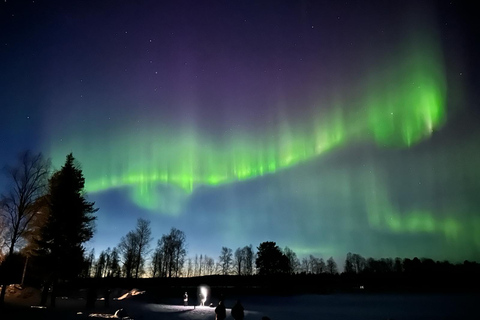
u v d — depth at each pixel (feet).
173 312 75.05
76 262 85.46
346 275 207.00
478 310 102.73
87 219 91.20
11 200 79.15
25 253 84.02
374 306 115.85
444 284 183.62
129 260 195.93
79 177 92.99
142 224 205.16
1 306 66.90
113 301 102.73
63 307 73.00
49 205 84.74
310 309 102.12
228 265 274.36
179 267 232.12
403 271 217.36
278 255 207.51
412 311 99.86
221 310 48.14
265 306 111.14
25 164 81.20
